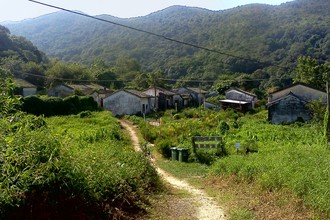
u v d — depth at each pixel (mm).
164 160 22594
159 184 13477
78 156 9578
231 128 33062
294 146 20406
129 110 49750
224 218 9680
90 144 16734
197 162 21422
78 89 56594
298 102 40031
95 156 10734
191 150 22234
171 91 66250
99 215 8125
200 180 16141
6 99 8508
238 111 53906
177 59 89250
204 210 10523
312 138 25797
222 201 11633
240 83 69812
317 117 33125
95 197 8289
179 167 19781
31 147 7250
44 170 7094
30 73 60406
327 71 48906
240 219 9281
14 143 6879
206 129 32656
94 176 8836
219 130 31578
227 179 14484
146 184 11961
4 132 7180
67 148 8297
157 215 9531
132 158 12938
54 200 7305
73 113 41875
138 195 10383
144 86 74875
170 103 61750
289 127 34281
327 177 10188
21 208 6656
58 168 7406
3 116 7941
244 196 11812
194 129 31438
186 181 16266
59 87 57281
